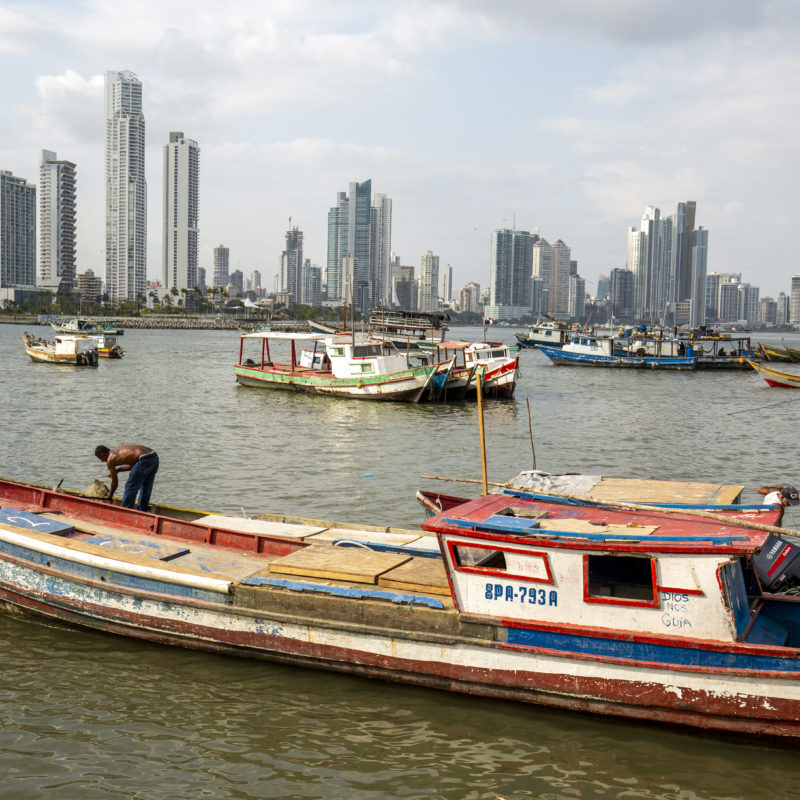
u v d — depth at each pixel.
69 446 31.59
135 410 43.78
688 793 9.08
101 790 9.00
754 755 9.75
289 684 11.45
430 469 28.27
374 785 9.16
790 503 11.74
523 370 88.25
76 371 71.69
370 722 10.45
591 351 93.94
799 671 9.30
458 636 10.80
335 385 52.19
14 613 14.12
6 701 10.98
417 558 12.62
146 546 14.09
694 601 9.77
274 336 57.25
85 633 13.31
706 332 104.56
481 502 12.13
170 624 12.49
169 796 8.90
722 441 36.12
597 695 10.27
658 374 85.12
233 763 9.55
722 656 9.65
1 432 34.94
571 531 10.50
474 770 9.45
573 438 36.50
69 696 11.14
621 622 10.13
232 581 12.05
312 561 12.38
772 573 11.36
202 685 11.45
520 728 10.31
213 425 38.59
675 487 13.39
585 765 9.57
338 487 24.84
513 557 10.51
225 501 22.75
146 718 10.55
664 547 9.72
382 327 79.00
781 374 67.06
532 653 10.48
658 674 9.94
